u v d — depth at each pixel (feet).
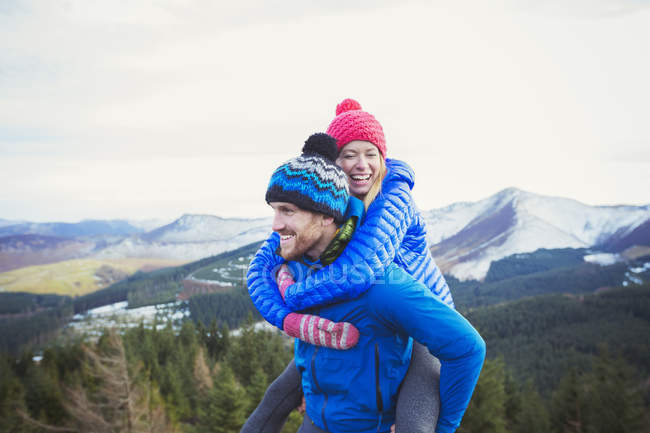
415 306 3.52
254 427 4.93
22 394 101.14
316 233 3.80
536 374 281.33
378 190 4.57
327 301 3.76
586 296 437.58
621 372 98.68
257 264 4.68
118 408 69.72
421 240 4.79
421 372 3.94
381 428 3.92
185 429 105.50
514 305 428.97
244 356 155.02
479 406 79.25
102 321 568.82
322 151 4.00
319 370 4.00
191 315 553.23
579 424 94.79
